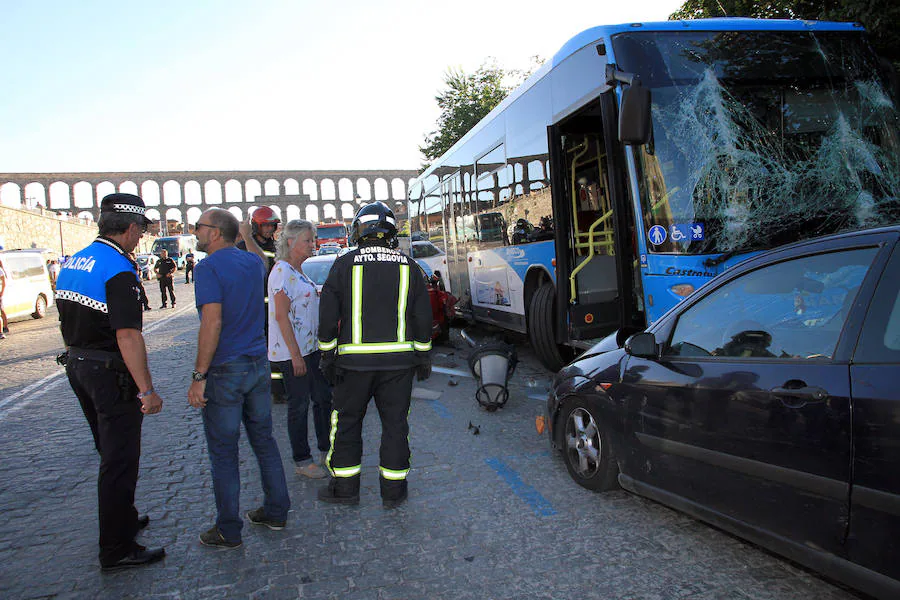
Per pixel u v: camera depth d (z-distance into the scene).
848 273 2.64
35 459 5.19
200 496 4.31
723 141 5.07
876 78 5.50
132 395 3.23
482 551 3.36
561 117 6.51
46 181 89.62
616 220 5.43
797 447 2.60
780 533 2.71
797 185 5.08
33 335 14.83
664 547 3.33
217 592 3.05
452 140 30.80
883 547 2.29
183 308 19.97
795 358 2.72
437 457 4.87
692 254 4.84
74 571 3.30
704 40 5.39
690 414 3.16
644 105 4.70
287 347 4.44
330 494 4.07
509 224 8.45
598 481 3.96
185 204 94.69
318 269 9.83
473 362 6.18
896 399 2.24
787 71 5.35
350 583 3.08
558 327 6.64
